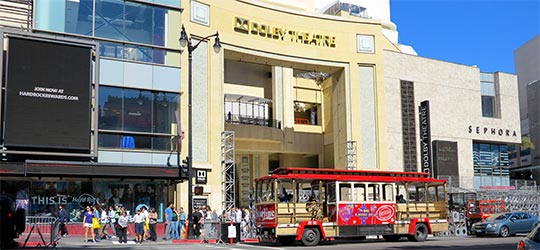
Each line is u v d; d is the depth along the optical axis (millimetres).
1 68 27812
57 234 23188
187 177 31406
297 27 42594
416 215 26828
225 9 38438
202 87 36125
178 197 33469
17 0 30188
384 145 43969
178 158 32312
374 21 45688
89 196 30406
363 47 44969
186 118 34438
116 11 32062
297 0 51219
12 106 27562
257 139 45562
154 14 33406
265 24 40812
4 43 28250
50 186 29469
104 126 30688
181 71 34406
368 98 44531
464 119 50281
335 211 24781
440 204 27766
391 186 26406
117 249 21391
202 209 31703
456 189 40656
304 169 24609
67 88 28969
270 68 49375
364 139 43719
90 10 31234
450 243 24656
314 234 24125
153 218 27438
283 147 47812
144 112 32156
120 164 29906
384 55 46438
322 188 25234
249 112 46969
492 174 52156
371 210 25562
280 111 48406
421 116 46094
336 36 44188
